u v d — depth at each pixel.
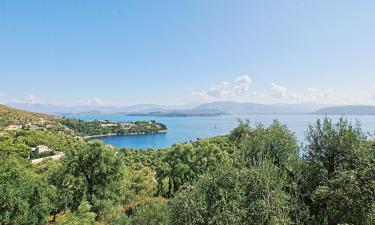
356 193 12.63
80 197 35.59
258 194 13.37
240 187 13.88
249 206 13.02
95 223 29.39
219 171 14.97
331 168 15.23
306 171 15.27
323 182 14.17
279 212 12.71
